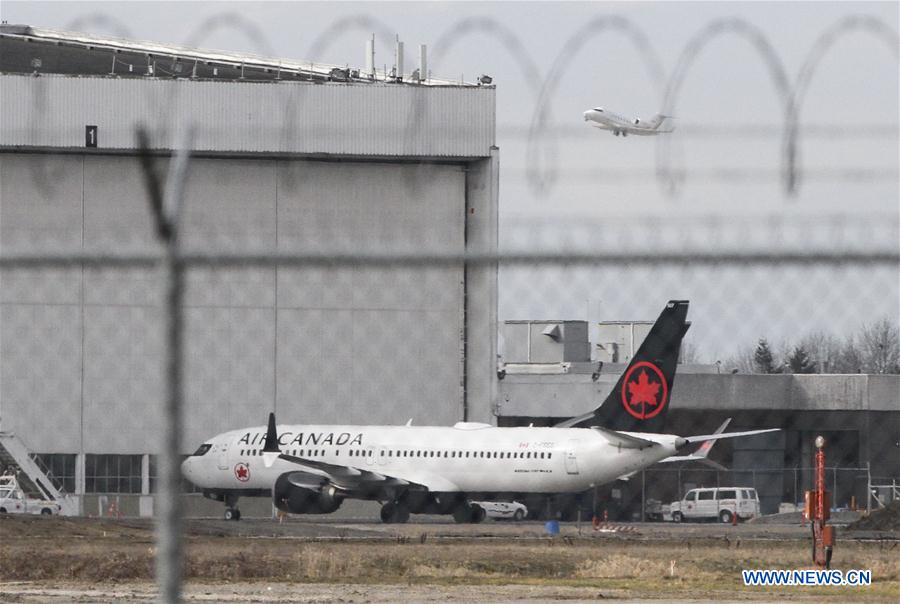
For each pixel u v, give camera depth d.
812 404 137.25
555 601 103.00
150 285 170.12
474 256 42.53
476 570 132.25
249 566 127.31
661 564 133.62
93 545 161.38
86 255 42.03
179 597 38.56
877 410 136.50
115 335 171.75
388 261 42.09
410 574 128.12
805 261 42.56
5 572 127.19
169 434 39.00
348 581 121.00
